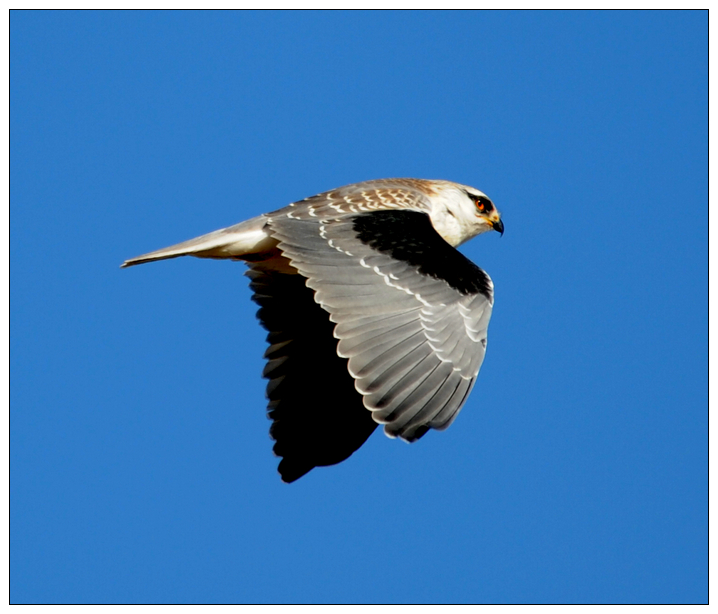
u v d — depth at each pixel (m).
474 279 11.11
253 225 12.32
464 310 10.74
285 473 12.41
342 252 11.21
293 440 12.52
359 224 11.70
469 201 14.80
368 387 10.10
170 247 12.44
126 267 12.50
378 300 10.71
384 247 11.26
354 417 12.47
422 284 10.85
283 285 13.27
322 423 12.52
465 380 10.32
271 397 12.80
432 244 11.52
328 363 12.78
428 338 10.45
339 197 12.72
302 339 12.98
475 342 10.56
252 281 13.37
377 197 12.87
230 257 12.59
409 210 12.40
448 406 10.13
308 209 12.40
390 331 10.48
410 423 9.98
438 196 14.43
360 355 10.30
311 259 11.16
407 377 10.19
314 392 12.70
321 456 12.41
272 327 13.13
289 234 11.55
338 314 10.63
